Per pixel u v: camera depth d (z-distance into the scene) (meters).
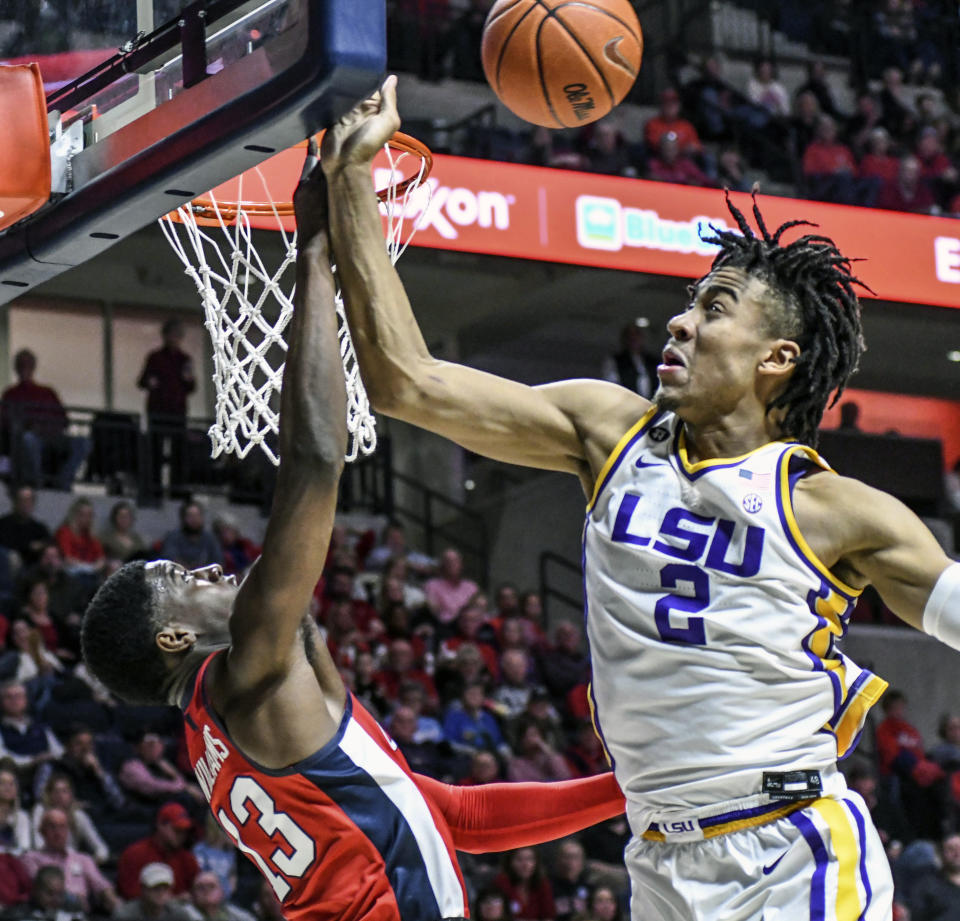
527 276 15.70
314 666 2.94
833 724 2.80
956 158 16.20
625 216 12.55
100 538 12.86
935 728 15.12
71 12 3.39
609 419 2.87
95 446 14.66
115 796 9.95
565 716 12.52
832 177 15.00
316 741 2.85
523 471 17.39
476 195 12.09
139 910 8.80
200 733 2.93
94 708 10.90
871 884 2.68
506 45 3.52
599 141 14.44
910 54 17.16
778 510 2.67
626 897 10.27
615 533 2.75
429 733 11.06
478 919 9.34
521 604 13.98
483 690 11.97
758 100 16.14
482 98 15.59
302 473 2.69
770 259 2.80
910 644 15.27
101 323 16.94
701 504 2.71
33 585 11.48
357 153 2.83
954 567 2.62
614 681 2.75
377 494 15.73
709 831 2.71
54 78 3.42
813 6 17.47
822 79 16.19
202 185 3.07
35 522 12.51
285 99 2.73
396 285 2.85
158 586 3.02
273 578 2.70
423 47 15.56
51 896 8.66
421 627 12.64
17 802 9.21
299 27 2.70
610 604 2.75
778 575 2.65
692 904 2.71
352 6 2.66
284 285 4.59
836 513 2.67
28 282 3.55
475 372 2.89
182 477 14.65
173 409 14.63
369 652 11.91
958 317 15.52
